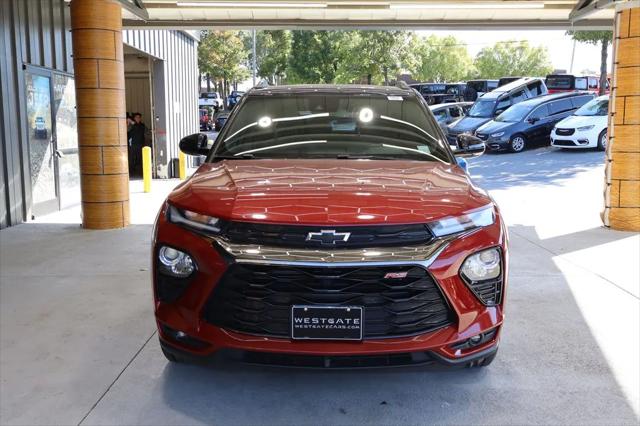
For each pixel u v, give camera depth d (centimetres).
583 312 505
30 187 958
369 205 322
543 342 441
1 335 453
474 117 2278
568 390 368
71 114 1102
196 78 1997
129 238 805
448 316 320
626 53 801
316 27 1052
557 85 2977
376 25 1053
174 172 1741
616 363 405
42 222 933
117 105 862
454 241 319
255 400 355
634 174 823
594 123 1831
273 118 477
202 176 381
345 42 3409
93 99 842
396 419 335
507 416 338
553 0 916
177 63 1781
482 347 332
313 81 3500
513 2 931
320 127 468
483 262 328
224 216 319
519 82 2398
